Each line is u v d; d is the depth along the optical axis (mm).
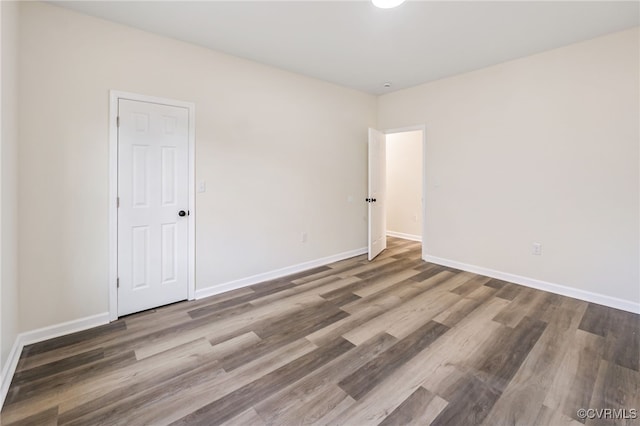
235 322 2516
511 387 1712
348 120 4422
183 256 2924
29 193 2158
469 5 2270
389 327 2414
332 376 1815
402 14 2393
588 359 1976
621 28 2621
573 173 2986
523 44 2934
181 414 1521
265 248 3555
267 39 2809
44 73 2191
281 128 3619
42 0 2154
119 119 2510
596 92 2814
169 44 2750
